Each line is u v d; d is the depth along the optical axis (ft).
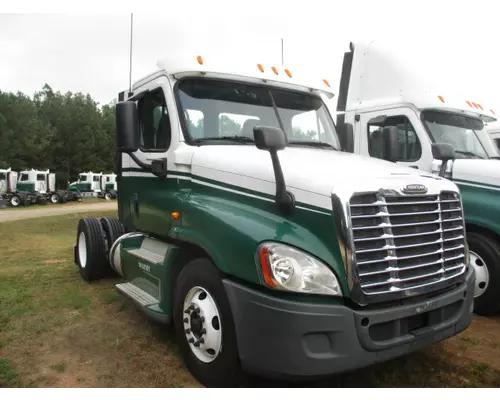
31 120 180.14
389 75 22.39
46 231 53.83
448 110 20.94
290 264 9.47
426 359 12.90
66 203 116.98
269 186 10.98
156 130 14.93
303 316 9.20
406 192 10.38
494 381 11.68
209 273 11.02
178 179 13.60
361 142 22.85
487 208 17.21
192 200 12.45
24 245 37.93
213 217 11.19
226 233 10.61
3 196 106.52
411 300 10.37
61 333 14.57
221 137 13.92
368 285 9.55
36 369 12.09
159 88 14.71
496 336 15.01
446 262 11.21
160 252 14.85
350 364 9.32
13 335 14.38
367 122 22.67
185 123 13.75
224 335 10.46
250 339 9.77
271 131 10.28
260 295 9.63
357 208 9.74
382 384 11.46
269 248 9.64
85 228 21.08
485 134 21.99
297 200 10.39
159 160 14.17
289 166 11.15
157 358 12.82
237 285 10.16
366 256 9.69
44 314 16.37
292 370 9.25
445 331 11.02
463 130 21.30
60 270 24.04
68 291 19.36
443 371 12.19
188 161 13.20
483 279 17.19
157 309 13.33
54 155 192.75
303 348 9.21
